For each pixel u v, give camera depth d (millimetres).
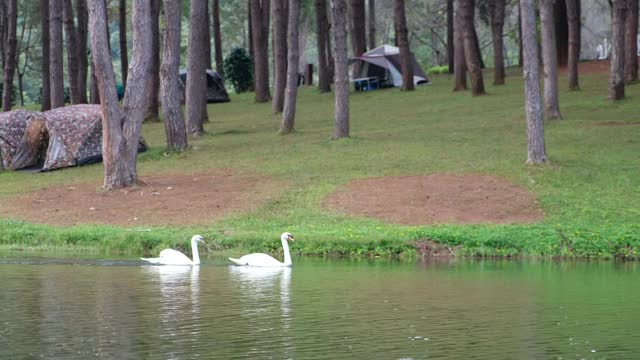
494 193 31156
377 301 17656
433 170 34156
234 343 13812
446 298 18031
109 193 33531
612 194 30875
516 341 14125
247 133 45281
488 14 71312
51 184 36094
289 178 34156
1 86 71312
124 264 23281
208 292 18688
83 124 40062
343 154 37781
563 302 17609
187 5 70188
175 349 13430
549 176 32594
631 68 52344
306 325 15266
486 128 42781
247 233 27438
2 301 17375
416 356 13109
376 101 54938
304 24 80875
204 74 50469
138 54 34281
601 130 40281
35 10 71875
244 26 88312
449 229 27266
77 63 56406
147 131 48094
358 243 26000
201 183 34344
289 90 44031
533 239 26219
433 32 85688
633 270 22688
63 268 22328
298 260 24875
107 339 14055
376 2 88562
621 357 13102
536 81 34000
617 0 46625
